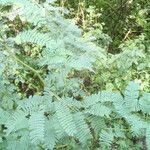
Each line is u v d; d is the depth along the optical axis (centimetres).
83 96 51
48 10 49
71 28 52
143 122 42
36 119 40
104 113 44
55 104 42
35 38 43
